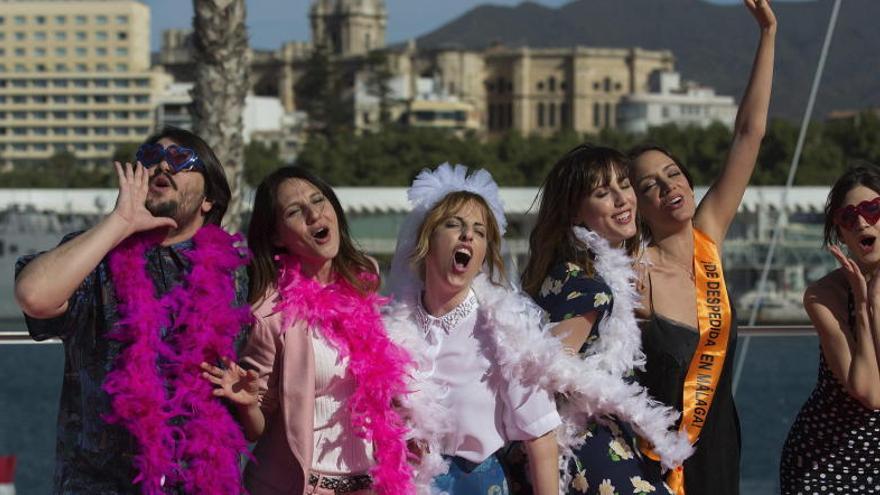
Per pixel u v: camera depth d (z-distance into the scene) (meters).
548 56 175.12
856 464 4.77
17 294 3.67
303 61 176.38
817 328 4.84
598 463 4.37
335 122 132.62
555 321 4.38
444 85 176.75
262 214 4.24
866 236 4.90
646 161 4.80
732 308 4.68
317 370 4.11
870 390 4.62
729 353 4.65
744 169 5.13
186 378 3.84
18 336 5.37
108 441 3.82
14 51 162.00
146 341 3.78
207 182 4.09
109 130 155.62
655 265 4.74
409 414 4.20
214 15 10.59
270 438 4.18
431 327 4.25
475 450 4.19
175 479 3.79
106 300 3.88
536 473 4.20
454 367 4.21
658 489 4.41
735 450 4.68
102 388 3.78
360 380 4.05
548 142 98.31
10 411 24.59
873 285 4.66
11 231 53.72
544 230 4.57
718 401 4.62
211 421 3.83
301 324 4.09
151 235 3.97
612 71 174.00
